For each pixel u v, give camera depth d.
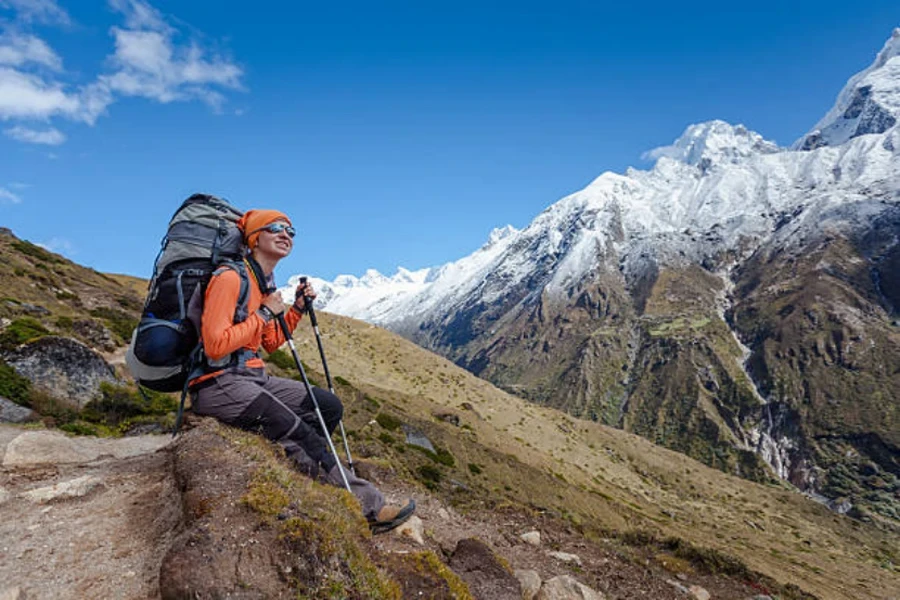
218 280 4.00
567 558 10.42
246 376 4.43
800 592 12.70
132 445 10.62
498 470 45.66
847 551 95.56
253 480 3.98
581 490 58.53
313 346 75.50
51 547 3.96
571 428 108.69
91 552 3.93
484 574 6.00
